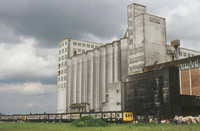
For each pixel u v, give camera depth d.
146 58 92.44
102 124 54.28
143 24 94.94
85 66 129.25
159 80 66.25
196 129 35.75
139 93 73.56
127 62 100.25
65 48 145.62
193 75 72.31
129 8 103.50
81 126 53.41
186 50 113.69
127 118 64.44
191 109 68.06
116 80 104.31
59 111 144.12
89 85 122.50
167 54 99.75
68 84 139.25
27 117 103.75
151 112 67.56
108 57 110.50
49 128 47.44
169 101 63.06
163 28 100.06
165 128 38.12
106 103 94.25
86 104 113.88
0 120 122.44
